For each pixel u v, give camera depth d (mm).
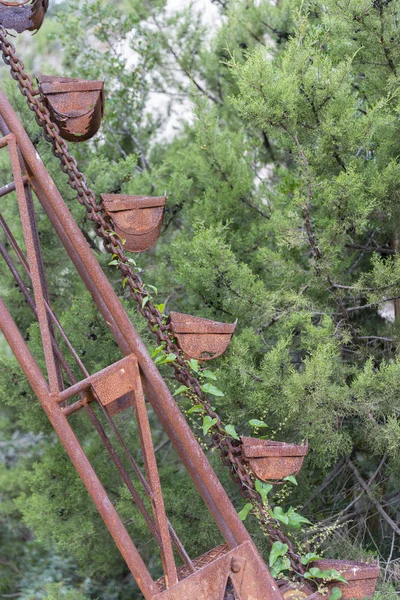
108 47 7320
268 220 5438
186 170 6082
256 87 4141
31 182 2967
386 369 4176
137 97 7281
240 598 2545
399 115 4496
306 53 4336
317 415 4078
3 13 2918
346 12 4297
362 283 4492
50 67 7254
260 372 4301
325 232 4387
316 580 2871
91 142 6945
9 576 8227
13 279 5863
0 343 7973
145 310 2865
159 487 2609
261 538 4594
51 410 2654
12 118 2799
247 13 6328
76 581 7945
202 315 4773
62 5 9047
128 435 5488
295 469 2830
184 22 7422
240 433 4707
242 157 5773
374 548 5293
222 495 2693
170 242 5852
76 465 2645
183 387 2865
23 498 6250
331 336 4527
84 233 5707
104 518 2613
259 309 4535
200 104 5340
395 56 4465
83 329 4961
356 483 5332
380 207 4434
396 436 4105
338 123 4250
